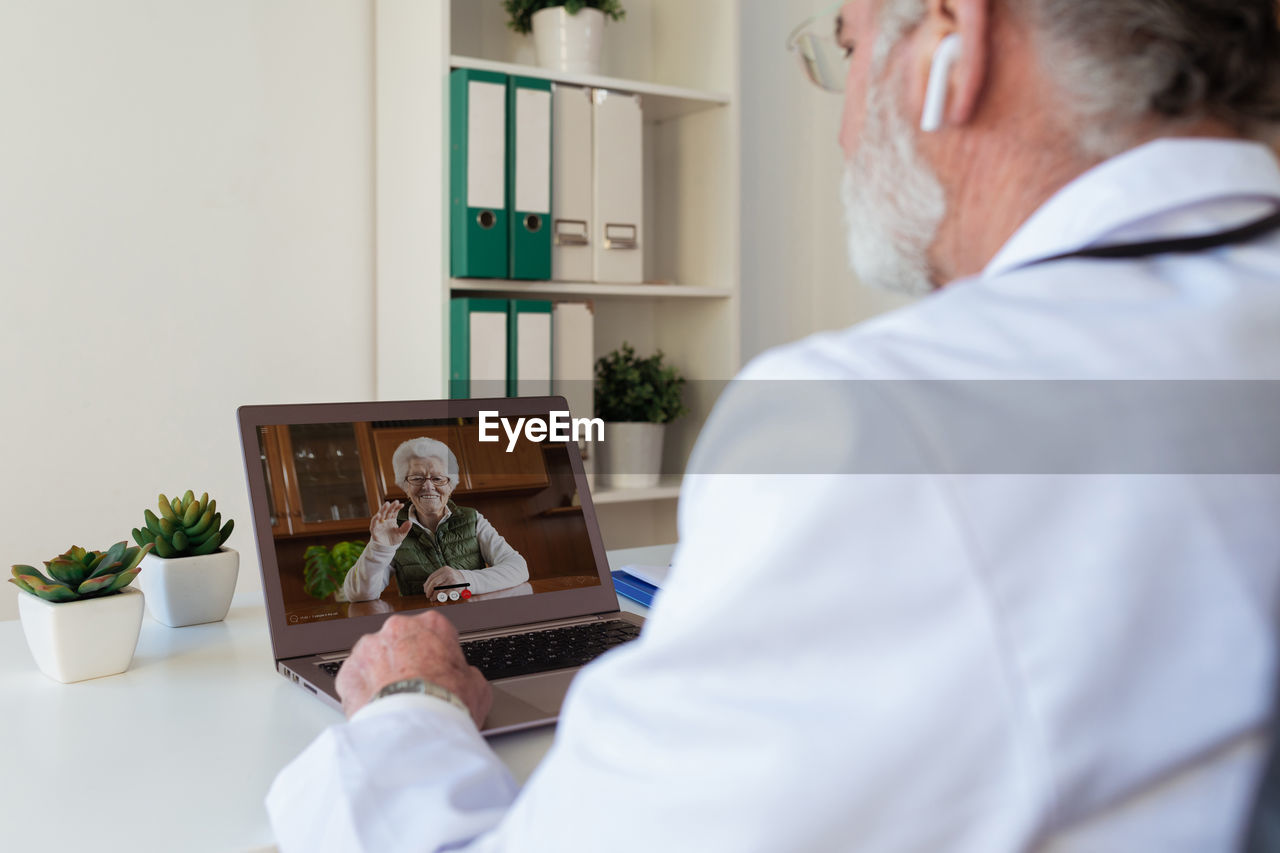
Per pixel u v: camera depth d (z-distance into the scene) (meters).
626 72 2.90
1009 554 0.42
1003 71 0.53
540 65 2.53
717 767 0.43
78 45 2.24
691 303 2.85
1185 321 0.46
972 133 0.55
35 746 0.89
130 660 1.12
